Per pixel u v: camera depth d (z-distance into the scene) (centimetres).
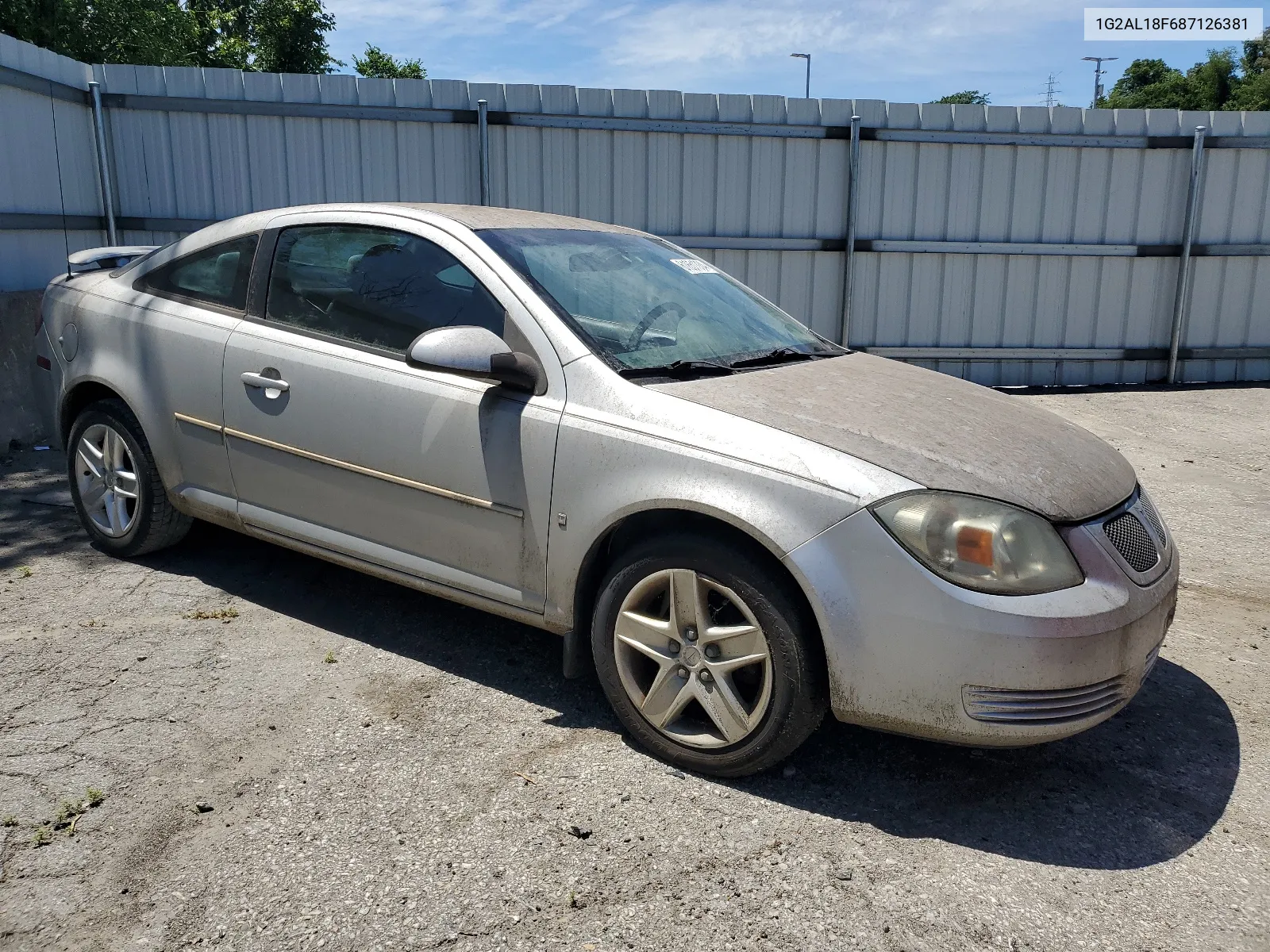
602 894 236
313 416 354
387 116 941
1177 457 755
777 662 271
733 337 359
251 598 406
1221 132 1043
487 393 318
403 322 343
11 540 464
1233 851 265
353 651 364
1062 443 312
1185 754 318
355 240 365
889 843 263
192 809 263
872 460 271
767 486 270
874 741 318
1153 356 1091
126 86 902
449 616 399
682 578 284
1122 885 249
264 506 377
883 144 1014
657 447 285
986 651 254
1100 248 1054
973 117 1016
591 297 338
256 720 310
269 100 927
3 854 241
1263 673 381
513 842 255
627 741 309
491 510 316
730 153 998
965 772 302
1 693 319
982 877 250
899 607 257
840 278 1038
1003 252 1045
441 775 285
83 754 286
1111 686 271
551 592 309
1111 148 1038
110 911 224
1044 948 224
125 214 925
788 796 283
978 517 259
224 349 378
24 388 664
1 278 726
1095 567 269
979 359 1068
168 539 429
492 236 346
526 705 329
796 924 229
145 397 404
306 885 235
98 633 367
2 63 728
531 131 965
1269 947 227
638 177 989
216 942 215
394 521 341
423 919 225
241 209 941
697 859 252
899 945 223
